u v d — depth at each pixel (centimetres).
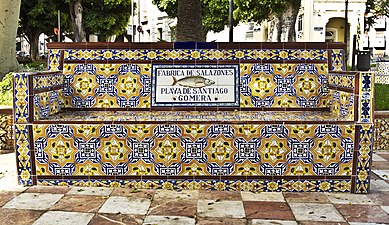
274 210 363
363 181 406
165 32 3959
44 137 412
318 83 479
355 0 3014
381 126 619
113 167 413
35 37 3391
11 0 819
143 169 412
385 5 3156
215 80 479
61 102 479
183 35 958
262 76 480
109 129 409
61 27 3189
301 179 407
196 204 375
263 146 404
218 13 2600
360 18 3038
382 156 573
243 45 487
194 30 958
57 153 414
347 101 423
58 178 418
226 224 334
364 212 360
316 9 3038
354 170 405
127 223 334
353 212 359
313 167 405
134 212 357
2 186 420
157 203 377
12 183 429
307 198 392
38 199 384
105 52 489
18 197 389
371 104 400
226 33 3378
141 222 337
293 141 403
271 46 487
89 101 480
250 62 484
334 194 403
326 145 403
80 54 490
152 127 407
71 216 348
